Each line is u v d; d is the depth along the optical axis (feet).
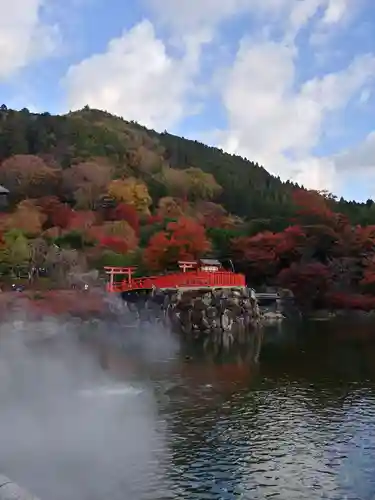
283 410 84.23
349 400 89.76
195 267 210.59
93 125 468.34
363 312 220.64
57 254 206.28
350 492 56.13
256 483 58.13
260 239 245.24
